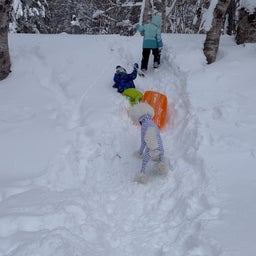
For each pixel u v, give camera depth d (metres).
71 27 21.02
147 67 8.03
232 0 12.25
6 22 7.22
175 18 17.98
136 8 18.39
